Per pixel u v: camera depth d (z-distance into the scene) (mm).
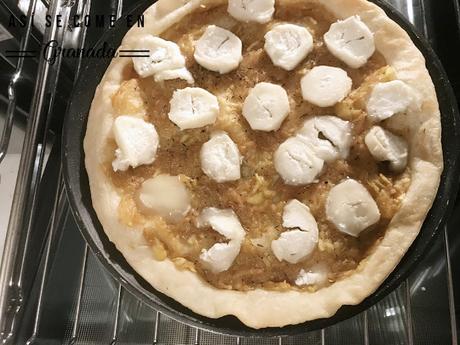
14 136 396
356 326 357
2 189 386
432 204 295
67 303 365
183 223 311
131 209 307
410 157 307
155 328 352
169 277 294
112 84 329
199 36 343
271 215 311
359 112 313
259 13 336
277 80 330
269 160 317
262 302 288
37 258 343
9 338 299
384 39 323
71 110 332
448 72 385
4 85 377
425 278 358
